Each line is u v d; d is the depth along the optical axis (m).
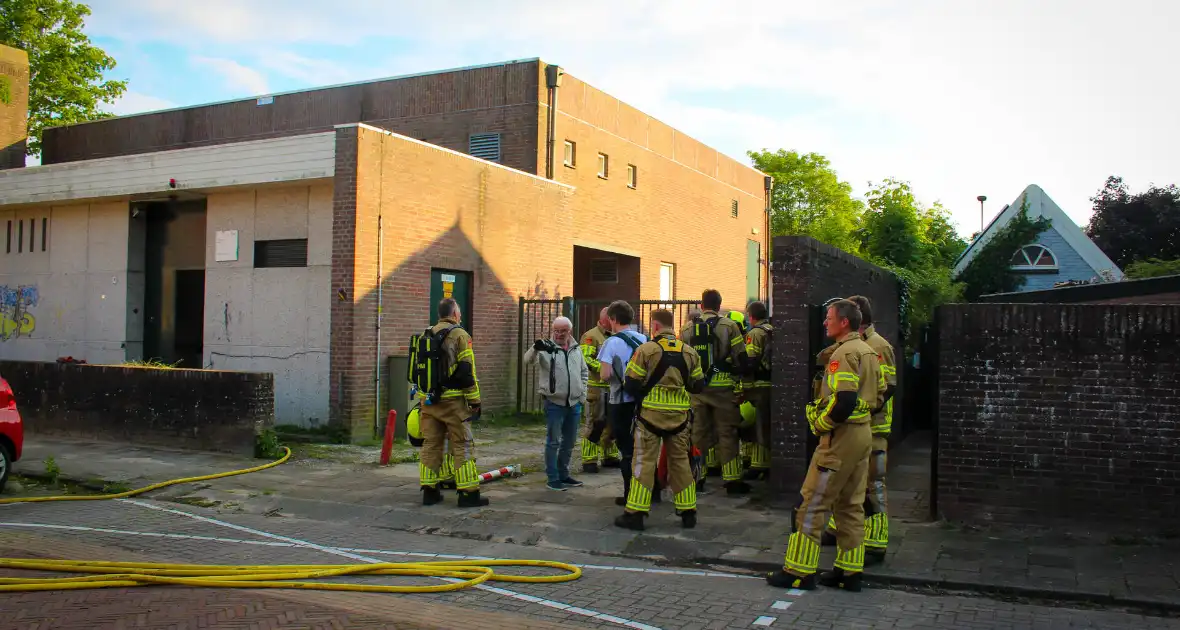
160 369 11.75
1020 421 7.40
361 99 20.56
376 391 12.75
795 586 6.02
